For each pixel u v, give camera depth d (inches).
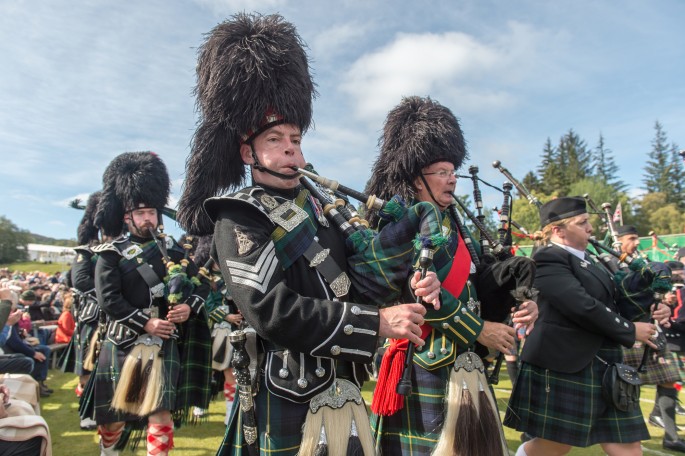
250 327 56.9
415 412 76.5
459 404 73.5
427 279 53.6
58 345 268.8
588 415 94.3
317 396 54.1
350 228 59.7
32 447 77.5
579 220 104.4
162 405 105.5
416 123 90.7
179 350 123.6
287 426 53.9
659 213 1598.2
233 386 165.0
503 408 175.9
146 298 115.2
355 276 57.9
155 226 123.5
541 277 98.5
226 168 64.9
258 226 53.7
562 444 98.3
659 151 2022.6
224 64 61.5
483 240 94.5
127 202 122.5
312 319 48.3
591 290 99.3
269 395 55.1
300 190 62.4
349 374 57.4
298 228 55.9
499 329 77.7
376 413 79.8
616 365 95.0
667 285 100.7
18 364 106.2
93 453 132.9
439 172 89.2
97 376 111.6
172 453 131.3
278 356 54.6
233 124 61.3
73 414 173.2
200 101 65.2
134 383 106.9
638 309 104.0
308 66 67.3
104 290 110.7
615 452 95.2
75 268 157.9
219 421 165.2
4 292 98.3
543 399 98.1
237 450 58.6
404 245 57.2
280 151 60.2
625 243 171.0
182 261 122.3
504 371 259.6
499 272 81.0
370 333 49.7
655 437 151.5
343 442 53.1
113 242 117.8
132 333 111.0
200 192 63.9
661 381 140.9
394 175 93.9
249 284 49.6
